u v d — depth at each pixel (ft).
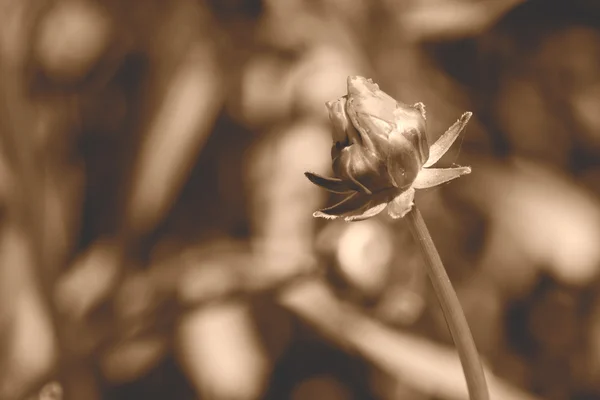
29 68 1.51
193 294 1.32
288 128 1.44
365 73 1.44
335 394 1.56
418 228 0.90
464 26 1.47
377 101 0.91
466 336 0.90
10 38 1.43
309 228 1.36
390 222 1.27
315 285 1.25
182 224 1.58
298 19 1.48
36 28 1.52
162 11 1.54
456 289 1.57
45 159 1.51
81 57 1.57
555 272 1.51
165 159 1.47
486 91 1.67
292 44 1.49
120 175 1.59
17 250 1.45
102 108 1.60
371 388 1.56
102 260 1.48
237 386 1.36
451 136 0.92
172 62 1.51
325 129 1.42
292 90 1.44
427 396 1.52
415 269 1.29
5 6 1.48
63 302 1.40
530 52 1.71
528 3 1.70
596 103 1.69
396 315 1.27
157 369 1.55
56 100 1.58
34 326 1.41
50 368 1.32
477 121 1.63
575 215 1.53
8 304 1.43
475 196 1.57
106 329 1.36
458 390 1.25
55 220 1.50
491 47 1.67
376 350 1.26
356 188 0.91
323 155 1.40
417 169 0.91
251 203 1.45
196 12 1.53
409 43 1.48
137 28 1.57
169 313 1.34
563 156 1.69
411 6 1.47
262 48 1.51
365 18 1.48
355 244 1.21
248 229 1.54
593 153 1.70
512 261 1.55
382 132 0.91
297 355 1.57
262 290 1.27
